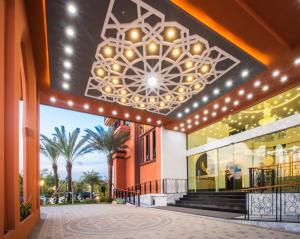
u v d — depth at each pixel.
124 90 11.54
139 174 23.80
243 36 7.73
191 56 8.80
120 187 25.94
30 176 8.14
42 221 9.02
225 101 13.03
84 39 7.84
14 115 4.57
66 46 8.18
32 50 8.24
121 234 6.28
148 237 5.89
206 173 16.50
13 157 4.48
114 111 14.33
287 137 11.68
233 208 10.75
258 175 11.95
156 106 13.59
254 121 13.29
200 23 7.07
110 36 7.73
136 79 10.50
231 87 11.38
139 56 8.82
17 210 4.65
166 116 15.31
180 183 17.55
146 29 7.43
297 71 9.91
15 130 4.59
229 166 14.78
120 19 6.99
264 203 9.14
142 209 13.58
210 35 7.61
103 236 6.06
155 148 20.12
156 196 16.94
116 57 8.88
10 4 4.80
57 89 11.41
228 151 14.98
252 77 10.39
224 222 8.07
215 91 11.78
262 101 12.64
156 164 18.30
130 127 25.88
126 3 6.41
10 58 4.68
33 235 6.26
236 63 9.21
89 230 6.91
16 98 4.74
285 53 8.62
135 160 23.98
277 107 12.09
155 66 9.48
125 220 8.88
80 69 9.67
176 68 9.62
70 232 6.65
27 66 7.94
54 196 23.19
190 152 17.88
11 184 4.44
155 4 6.45
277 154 12.04
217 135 15.77
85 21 7.04
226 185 14.80
